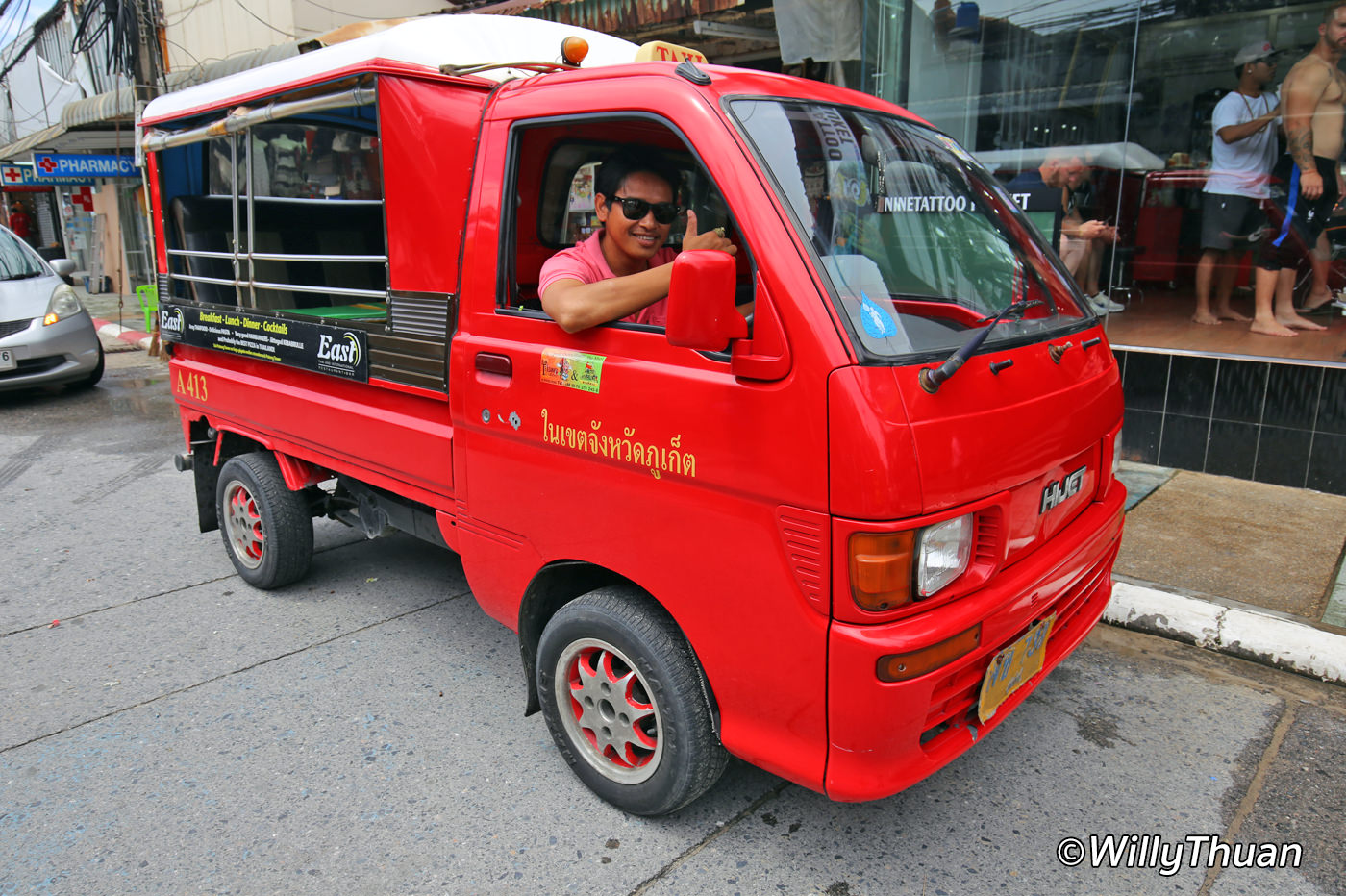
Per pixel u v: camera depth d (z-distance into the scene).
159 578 4.54
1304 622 3.55
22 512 5.62
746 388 2.04
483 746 3.03
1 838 2.58
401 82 2.77
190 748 3.03
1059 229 5.66
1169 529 4.61
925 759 2.11
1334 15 4.92
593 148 2.76
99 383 9.95
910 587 1.94
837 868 2.43
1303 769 2.85
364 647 3.76
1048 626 2.43
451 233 2.79
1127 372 5.76
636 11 6.89
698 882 2.39
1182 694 3.29
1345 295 5.10
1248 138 5.27
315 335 3.39
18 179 16.77
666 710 2.39
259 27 12.67
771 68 8.00
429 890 2.36
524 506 2.67
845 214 2.23
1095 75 5.79
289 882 2.40
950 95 6.33
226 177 4.30
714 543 2.17
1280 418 5.26
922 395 1.95
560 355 2.46
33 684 3.46
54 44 20.47
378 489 3.66
